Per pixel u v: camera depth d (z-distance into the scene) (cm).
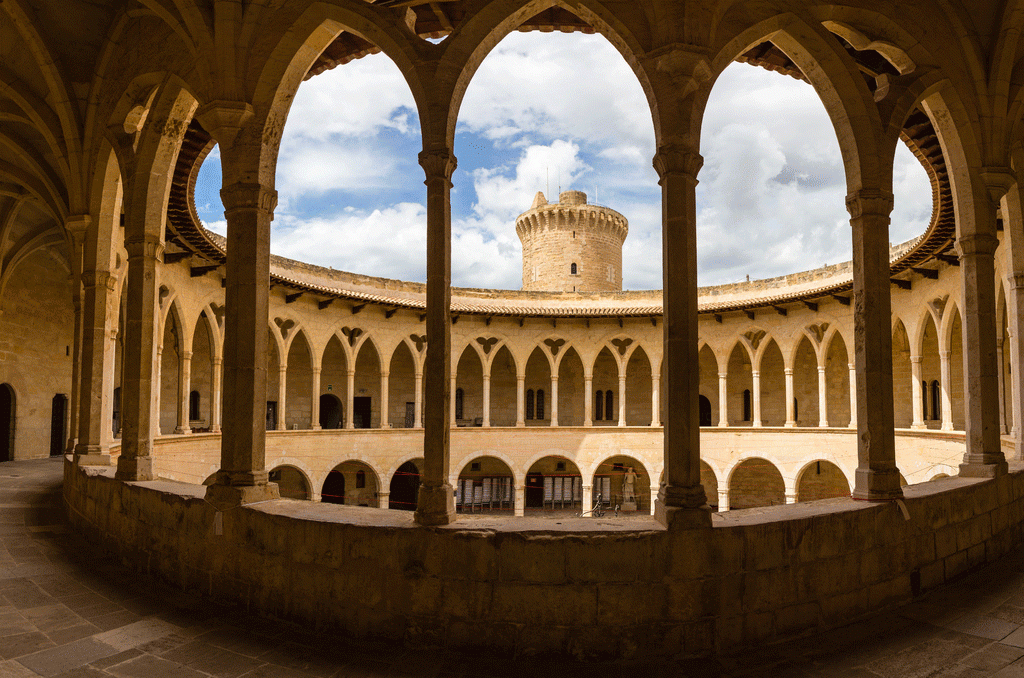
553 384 3694
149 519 982
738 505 3956
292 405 3672
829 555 798
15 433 2422
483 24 849
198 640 734
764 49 1198
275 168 945
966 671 648
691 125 810
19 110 1472
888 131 981
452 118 855
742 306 3206
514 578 713
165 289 2212
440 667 680
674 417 772
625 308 3606
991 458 1119
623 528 727
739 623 730
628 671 675
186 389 2391
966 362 1158
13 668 646
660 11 816
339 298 3081
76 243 1484
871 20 1019
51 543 1147
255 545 832
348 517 805
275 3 922
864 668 668
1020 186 1355
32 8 1246
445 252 830
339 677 648
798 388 3850
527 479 4172
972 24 1119
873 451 913
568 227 5656
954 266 2339
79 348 1556
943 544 941
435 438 793
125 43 1237
